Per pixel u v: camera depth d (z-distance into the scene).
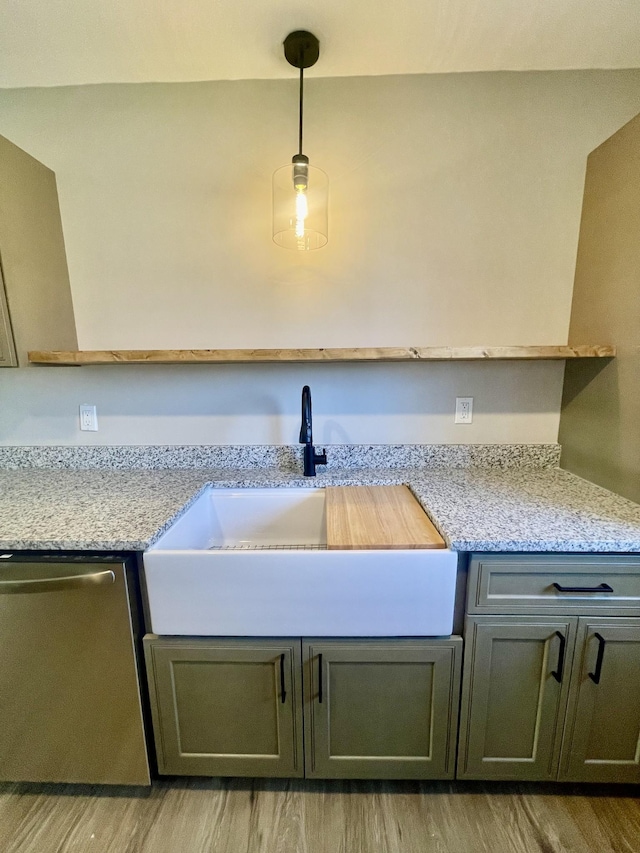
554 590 1.03
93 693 1.10
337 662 1.07
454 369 1.59
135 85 1.44
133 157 1.48
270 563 1.01
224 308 1.56
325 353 1.29
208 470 1.64
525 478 1.49
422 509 1.25
